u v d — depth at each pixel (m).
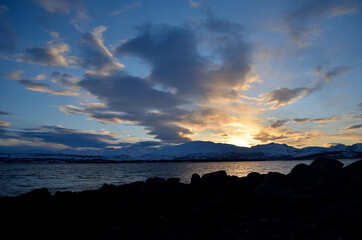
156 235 8.19
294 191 12.87
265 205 11.95
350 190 10.94
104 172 125.81
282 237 6.99
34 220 10.91
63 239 8.38
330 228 7.15
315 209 10.12
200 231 8.34
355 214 6.98
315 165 15.22
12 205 11.98
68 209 13.05
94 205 14.07
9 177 91.38
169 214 11.45
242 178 18.48
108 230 9.23
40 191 14.33
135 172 116.94
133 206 12.41
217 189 16.03
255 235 7.42
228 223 9.18
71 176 95.06
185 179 60.59
